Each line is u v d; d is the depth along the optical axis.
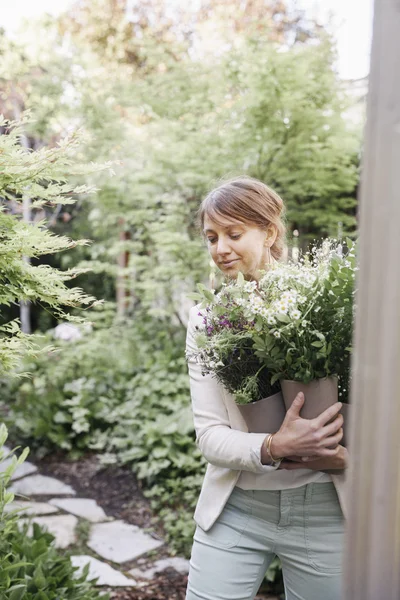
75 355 5.20
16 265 1.41
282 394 1.33
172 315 5.54
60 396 4.89
